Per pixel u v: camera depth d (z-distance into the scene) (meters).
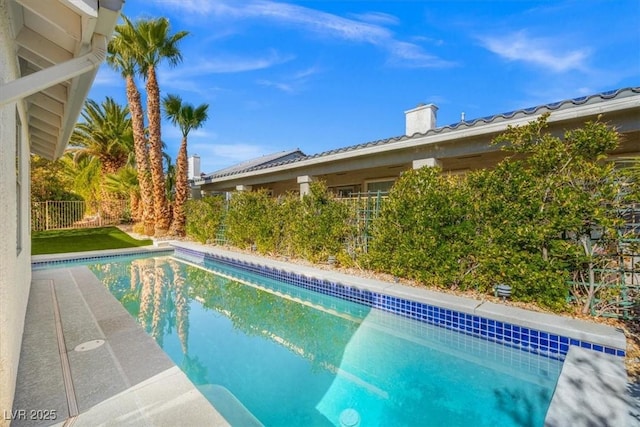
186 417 2.69
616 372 3.41
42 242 14.42
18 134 4.13
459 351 4.93
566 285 5.04
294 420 3.33
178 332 5.74
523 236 5.30
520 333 4.75
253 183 15.23
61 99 4.38
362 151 9.78
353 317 6.42
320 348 5.07
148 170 17.14
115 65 15.77
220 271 10.62
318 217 8.97
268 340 5.39
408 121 11.06
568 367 3.52
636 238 4.59
